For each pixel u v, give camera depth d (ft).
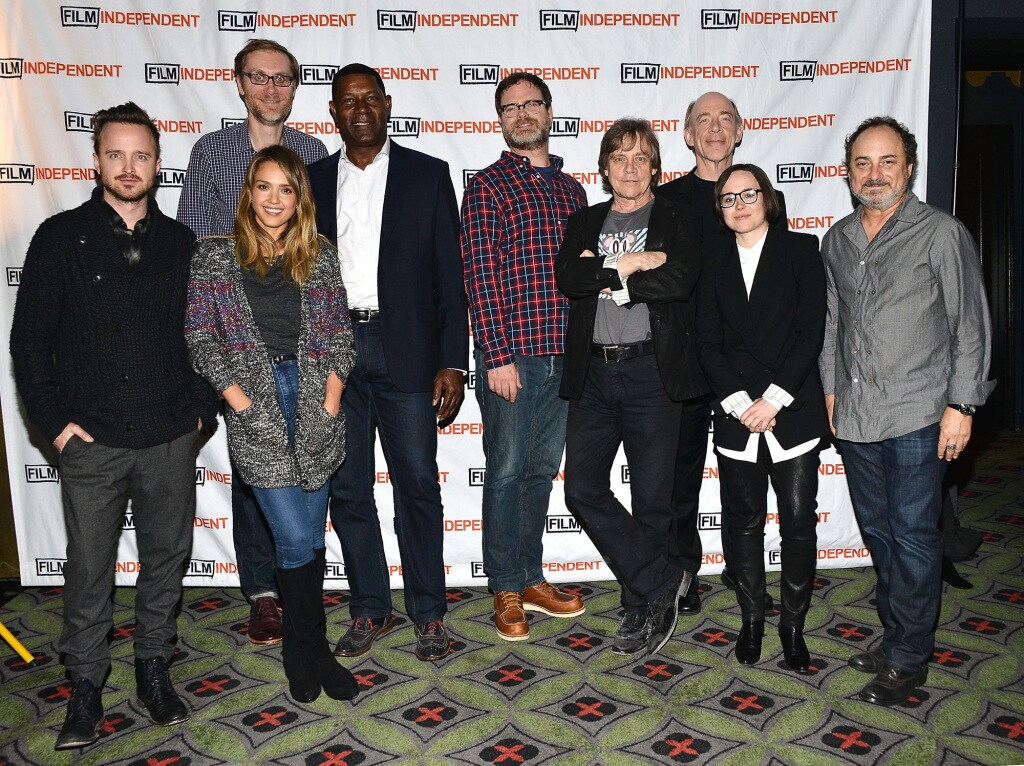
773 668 9.32
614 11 11.46
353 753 7.90
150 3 11.19
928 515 8.39
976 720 8.22
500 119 10.32
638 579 9.77
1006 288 21.08
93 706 8.21
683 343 9.35
